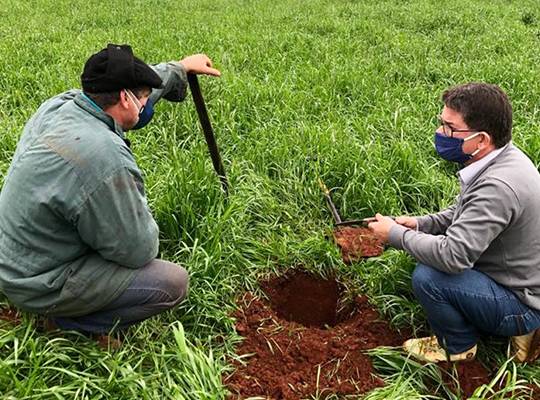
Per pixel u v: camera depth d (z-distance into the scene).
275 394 2.80
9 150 4.59
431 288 2.75
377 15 10.12
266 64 6.83
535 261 2.66
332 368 2.94
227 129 4.98
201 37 8.01
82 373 2.58
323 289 3.63
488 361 2.98
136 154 4.48
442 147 2.75
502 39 8.09
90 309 2.69
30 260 2.54
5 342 2.72
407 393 2.67
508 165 2.62
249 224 3.96
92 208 2.44
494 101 2.59
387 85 6.27
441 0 11.59
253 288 3.46
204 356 2.78
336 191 4.35
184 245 3.44
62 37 8.18
